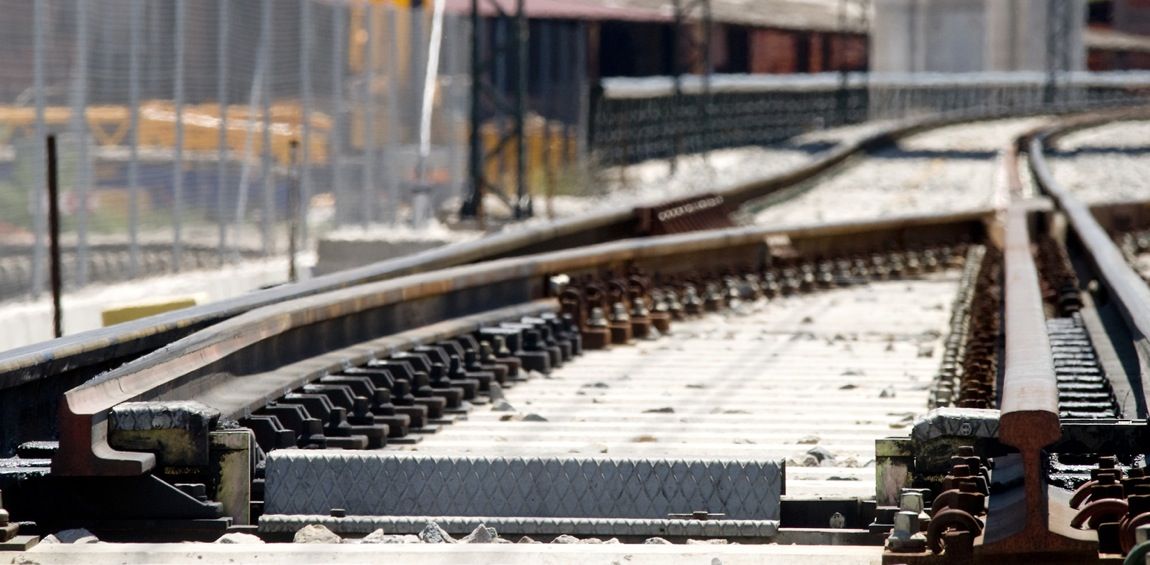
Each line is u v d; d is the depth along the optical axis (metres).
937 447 20.53
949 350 41.16
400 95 96.44
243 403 26.39
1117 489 17.86
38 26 56.09
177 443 20.94
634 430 31.36
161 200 64.44
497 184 126.50
